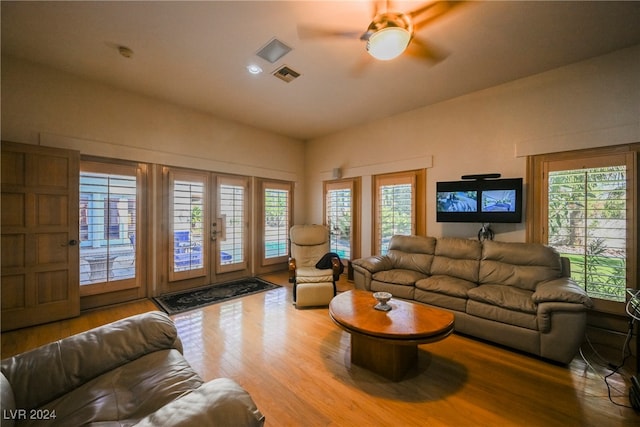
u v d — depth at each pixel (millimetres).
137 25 2150
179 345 1569
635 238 2352
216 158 4207
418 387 1789
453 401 1657
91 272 3072
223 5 1925
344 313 2080
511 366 2037
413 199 3877
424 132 3801
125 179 3332
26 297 2588
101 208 3141
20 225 2551
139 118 3432
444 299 2646
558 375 1925
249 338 2459
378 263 3346
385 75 2926
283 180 5270
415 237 3553
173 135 3736
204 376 1891
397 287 2998
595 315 2520
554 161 2791
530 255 2645
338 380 1860
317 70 2824
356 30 2197
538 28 2156
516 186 2898
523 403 1638
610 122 2484
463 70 2814
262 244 4910
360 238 4660
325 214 5227
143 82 3125
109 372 1250
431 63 2684
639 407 1560
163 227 3678
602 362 2102
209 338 2451
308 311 3121
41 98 2775
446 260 3146
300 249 4113
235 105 3783
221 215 4312
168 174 3715
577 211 2637
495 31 2195
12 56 2617
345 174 4840
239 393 885
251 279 4527
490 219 3064
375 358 1949
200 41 2355
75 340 1293
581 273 2586
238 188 4531
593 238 2541
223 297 3580
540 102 2867
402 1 1871
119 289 3270
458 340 2465
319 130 4926
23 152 2557
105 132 3170
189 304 3305
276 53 2527
